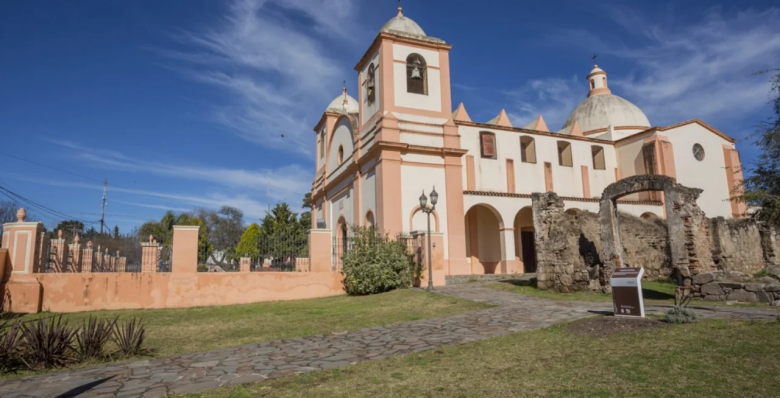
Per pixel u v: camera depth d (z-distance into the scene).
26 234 15.15
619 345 7.45
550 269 16.53
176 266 16.17
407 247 19.81
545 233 17.05
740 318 8.91
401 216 22.36
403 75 24.11
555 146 30.17
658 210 30.23
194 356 8.34
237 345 9.25
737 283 11.83
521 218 30.45
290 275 17.77
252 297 17.00
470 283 20.11
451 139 24.16
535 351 7.45
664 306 11.63
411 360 7.31
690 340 7.38
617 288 9.91
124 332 8.98
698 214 15.19
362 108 26.64
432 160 23.67
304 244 21.17
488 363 6.89
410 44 24.59
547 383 5.79
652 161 30.42
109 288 15.46
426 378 6.29
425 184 23.33
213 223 72.69
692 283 12.89
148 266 16.14
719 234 19.00
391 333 9.77
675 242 14.49
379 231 21.28
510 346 7.89
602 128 36.16
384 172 22.30
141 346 9.38
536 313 11.25
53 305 14.96
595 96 38.91
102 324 8.87
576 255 17.81
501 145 28.23
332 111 32.41
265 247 19.09
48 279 15.05
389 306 13.80
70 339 8.36
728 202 32.84
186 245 16.39
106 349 9.02
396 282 18.23
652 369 6.07
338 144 30.12
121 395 6.08
